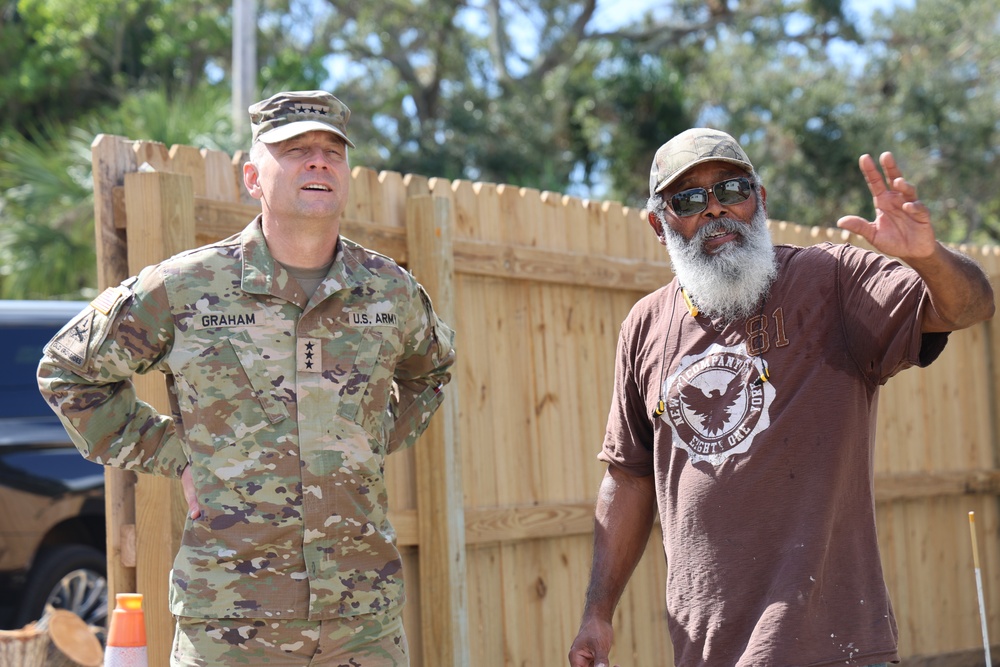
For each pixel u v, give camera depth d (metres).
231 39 19.56
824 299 2.73
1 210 12.77
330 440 2.67
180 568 2.65
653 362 2.90
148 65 19.28
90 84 19.19
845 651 2.53
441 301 4.24
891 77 20.77
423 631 4.21
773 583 2.59
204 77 19.66
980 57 20.84
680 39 22.48
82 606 5.68
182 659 2.64
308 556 2.62
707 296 2.77
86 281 12.54
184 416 2.69
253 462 2.63
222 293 2.70
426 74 22.72
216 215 3.77
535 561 4.78
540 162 19.59
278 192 2.71
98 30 18.78
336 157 2.78
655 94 19.41
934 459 6.28
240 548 2.60
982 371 6.61
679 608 2.74
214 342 2.66
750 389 2.72
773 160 19.41
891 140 19.53
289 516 2.62
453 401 4.27
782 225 5.83
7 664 4.26
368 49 22.16
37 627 4.55
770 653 2.52
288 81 19.58
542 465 4.81
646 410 2.93
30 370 5.65
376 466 2.75
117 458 2.79
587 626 2.97
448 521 4.20
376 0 21.45
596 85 19.64
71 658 4.60
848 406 2.67
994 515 6.58
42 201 11.77
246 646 2.60
